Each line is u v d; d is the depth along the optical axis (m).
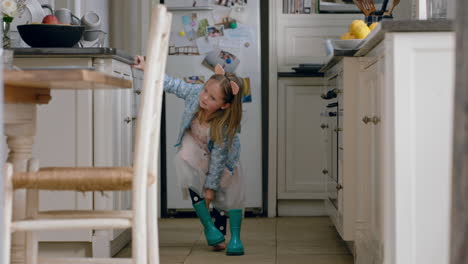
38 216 1.83
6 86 1.68
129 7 4.55
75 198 2.92
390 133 1.99
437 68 1.95
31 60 2.87
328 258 3.06
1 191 1.47
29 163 1.85
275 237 3.66
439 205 1.96
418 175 1.96
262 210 4.50
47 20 2.97
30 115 1.90
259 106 4.36
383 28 1.95
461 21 0.82
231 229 3.17
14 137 1.89
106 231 2.92
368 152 2.62
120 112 3.11
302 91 4.42
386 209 2.01
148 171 1.91
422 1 2.60
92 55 2.84
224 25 4.37
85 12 3.91
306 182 4.43
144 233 1.67
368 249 2.56
